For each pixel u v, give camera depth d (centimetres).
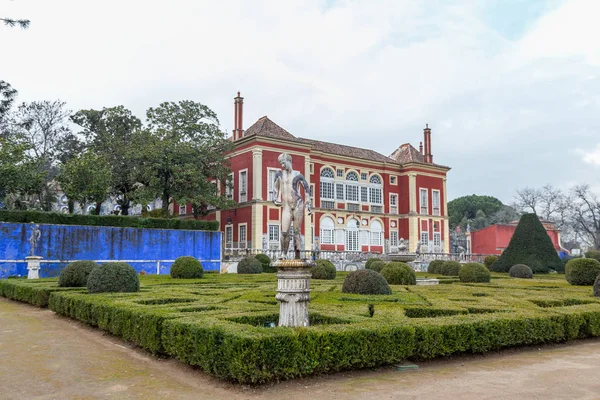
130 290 1345
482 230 5288
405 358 731
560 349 868
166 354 784
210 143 3538
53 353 814
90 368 717
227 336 605
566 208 6141
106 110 3788
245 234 3706
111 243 2897
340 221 4338
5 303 1584
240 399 560
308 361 621
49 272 2670
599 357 794
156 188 3334
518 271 2552
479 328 780
